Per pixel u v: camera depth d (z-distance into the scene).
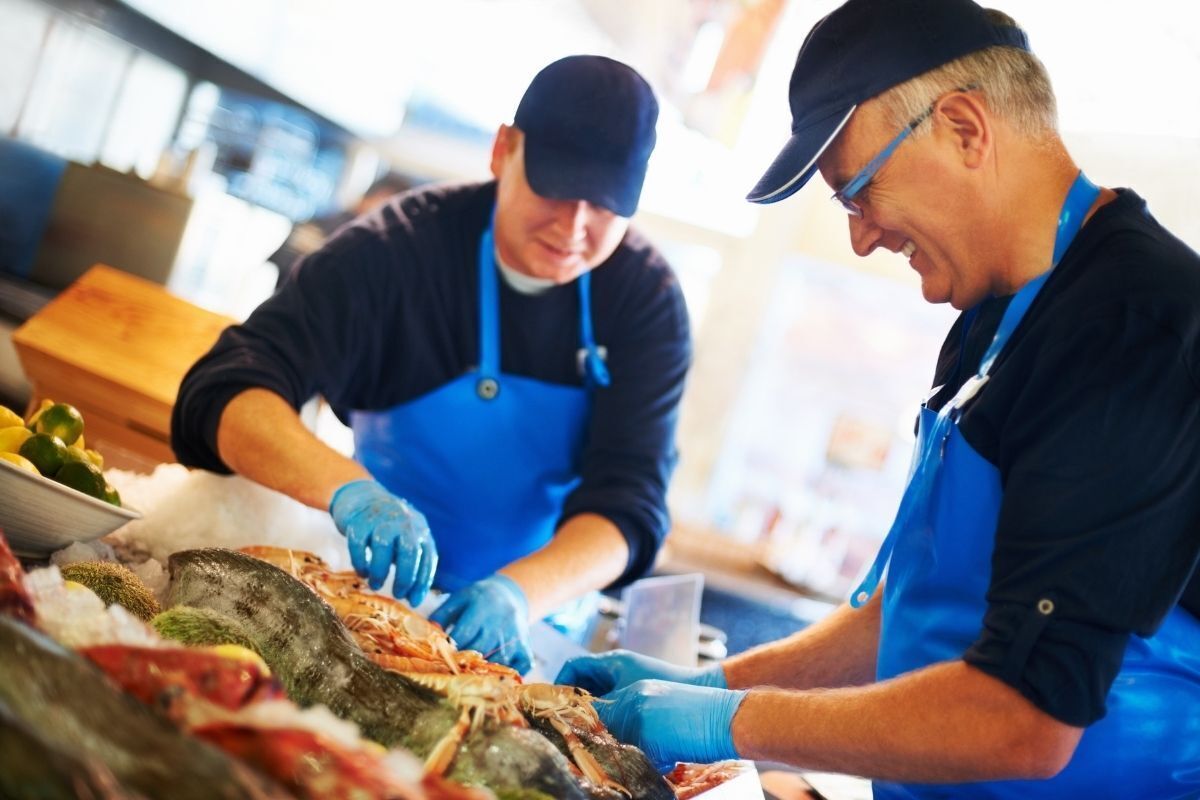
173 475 1.97
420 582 1.83
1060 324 1.34
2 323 4.21
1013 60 1.43
